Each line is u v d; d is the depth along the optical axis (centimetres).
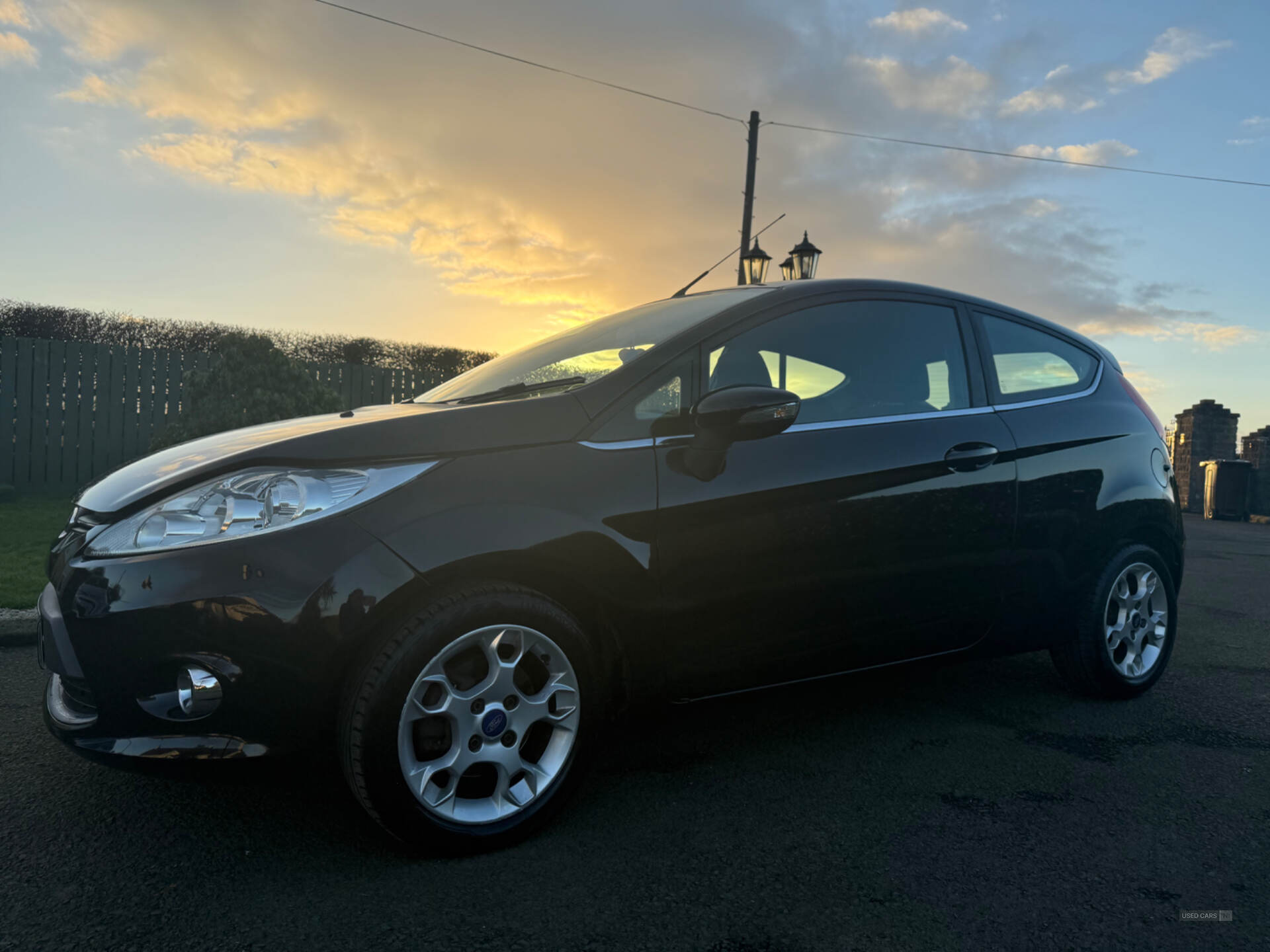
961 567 279
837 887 195
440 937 174
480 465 212
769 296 271
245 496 196
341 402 896
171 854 206
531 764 220
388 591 195
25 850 206
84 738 196
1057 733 299
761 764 268
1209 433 1742
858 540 258
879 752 280
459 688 209
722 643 240
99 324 1322
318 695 193
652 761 270
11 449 973
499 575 211
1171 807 241
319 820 225
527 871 201
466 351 1656
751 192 1234
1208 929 180
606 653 233
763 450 247
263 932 174
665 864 205
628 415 234
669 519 229
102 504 213
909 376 286
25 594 437
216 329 1412
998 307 323
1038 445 302
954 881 199
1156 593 344
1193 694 349
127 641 189
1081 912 186
